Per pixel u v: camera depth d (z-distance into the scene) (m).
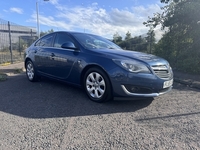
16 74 6.91
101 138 2.39
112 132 2.55
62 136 2.41
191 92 4.89
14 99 3.88
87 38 4.54
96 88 3.70
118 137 2.42
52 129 2.59
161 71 3.54
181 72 7.95
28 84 5.25
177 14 8.42
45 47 4.97
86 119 2.95
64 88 4.82
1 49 9.59
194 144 2.30
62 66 4.31
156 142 2.32
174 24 8.98
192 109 3.53
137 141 2.33
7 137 2.37
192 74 7.52
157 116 3.14
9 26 9.19
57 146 2.19
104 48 4.23
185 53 8.45
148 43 11.91
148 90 3.39
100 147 2.19
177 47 9.21
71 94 4.28
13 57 10.22
